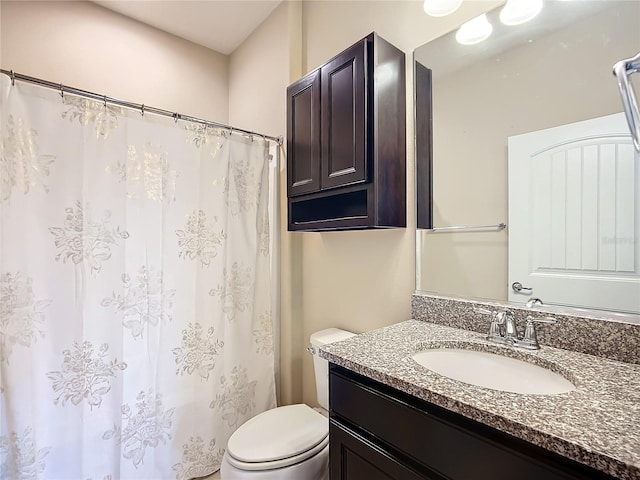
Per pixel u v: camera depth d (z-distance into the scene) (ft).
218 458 5.57
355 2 5.44
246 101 7.79
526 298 3.58
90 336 4.39
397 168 4.49
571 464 1.83
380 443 2.79
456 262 4.16
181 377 5.21
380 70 4.23
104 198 4.49
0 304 3.80
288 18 6.43
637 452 1.64
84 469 4.33
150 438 4.91
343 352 3.17
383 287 5.02
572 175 3.28
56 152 4.17
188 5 6.70
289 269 6.50
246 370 5.99
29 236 3.99
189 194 5.30
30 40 5.98
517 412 2.04
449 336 3.68
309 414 4.98
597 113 3.14
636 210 2.92
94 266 4.41
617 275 3.02
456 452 2.29
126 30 7.04
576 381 2.56
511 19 3.71
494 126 3.84
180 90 7.77
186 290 5.26
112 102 4.60
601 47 3.13
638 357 2.83
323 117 4.83
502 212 3.77
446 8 3.93
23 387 3.92
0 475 3.83
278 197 6.70
